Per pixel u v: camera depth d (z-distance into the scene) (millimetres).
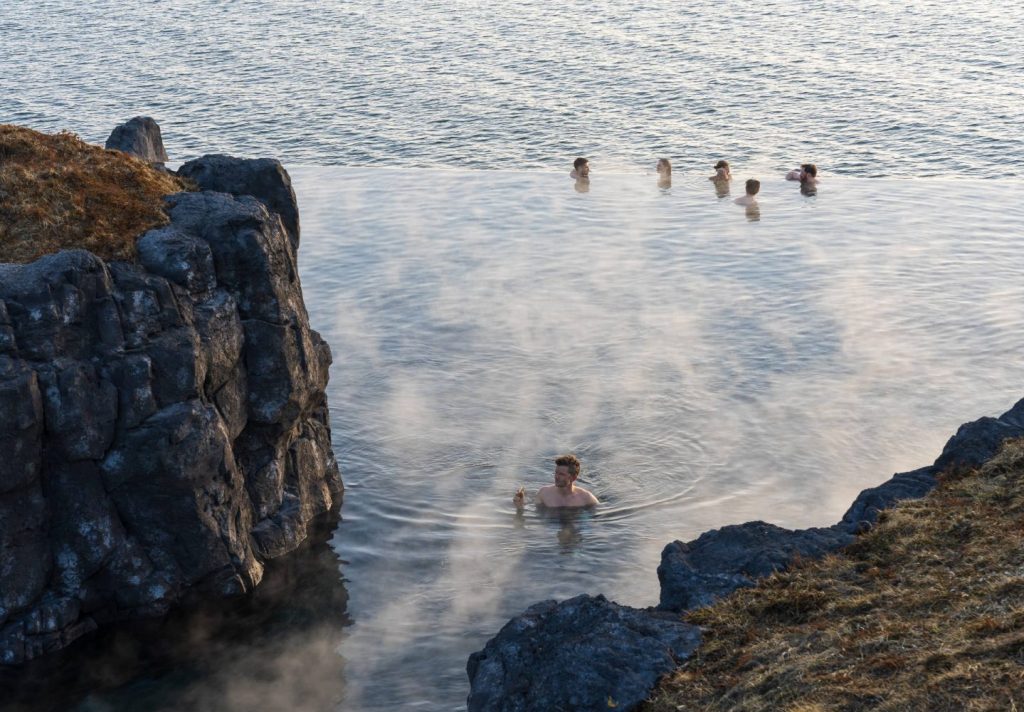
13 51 87750
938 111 64688
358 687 19234
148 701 18875
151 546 20922
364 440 28484
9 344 18703
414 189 51438
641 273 40156
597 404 30047
